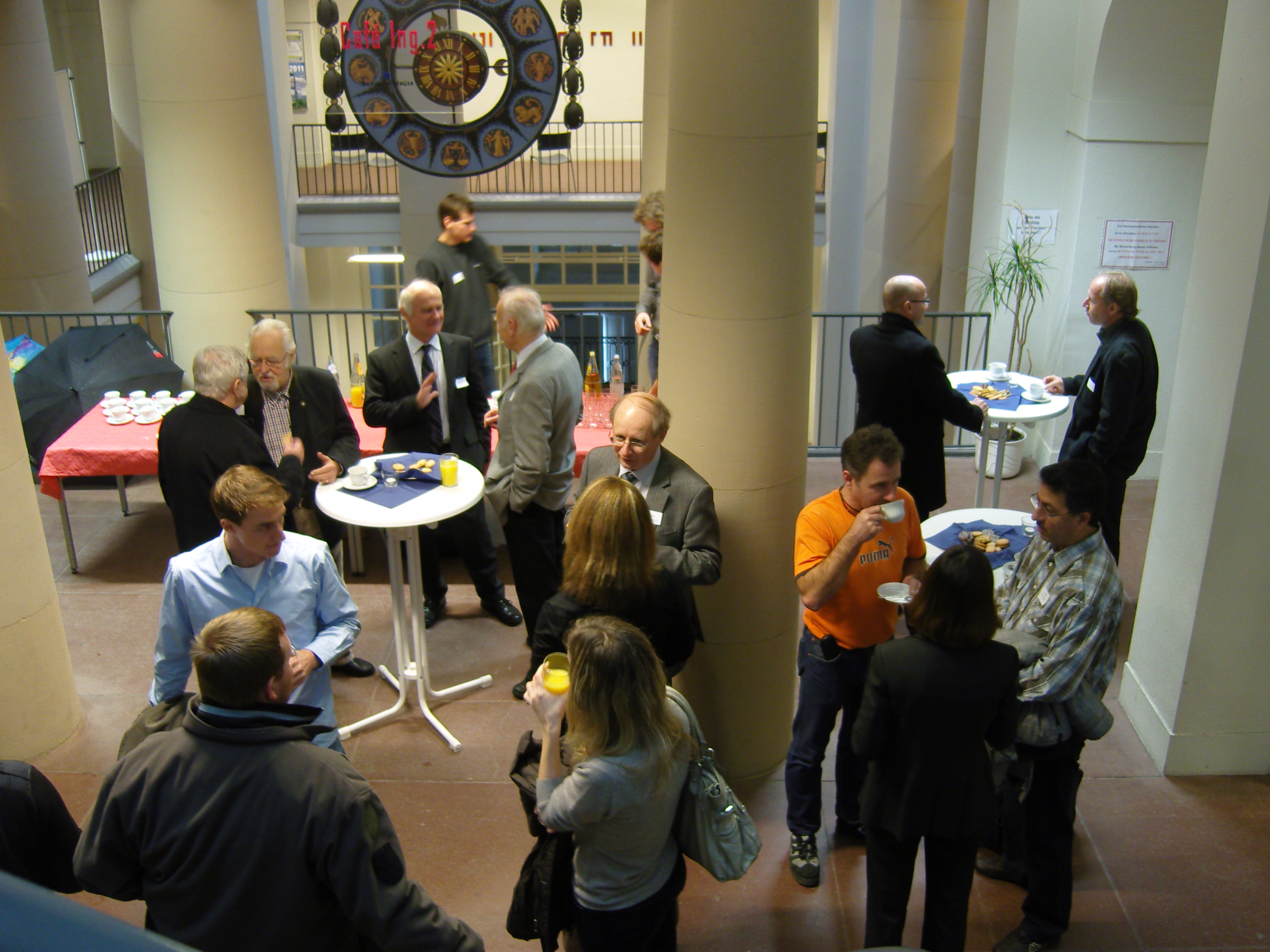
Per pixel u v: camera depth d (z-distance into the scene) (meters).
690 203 3.24
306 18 13.91
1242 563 3.63
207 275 7.07
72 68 13.34
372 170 14.14
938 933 2.74
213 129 6.80
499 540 5.72
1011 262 6.91
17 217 8.88
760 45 3.02
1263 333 3.39
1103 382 4.54
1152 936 3.18
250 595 2.86
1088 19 6.39
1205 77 6.27
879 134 11.81
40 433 5.67
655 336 5.78
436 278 5.92
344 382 8.17
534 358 3.96
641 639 2.23
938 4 10.37
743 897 3.37
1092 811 3.72
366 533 5.81
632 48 14.46
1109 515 4.68
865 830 2.77
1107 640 2.93
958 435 7.12
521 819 3.70
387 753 4.05
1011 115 6.75
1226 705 3.82
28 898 0.39
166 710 2.21
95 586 5.30
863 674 3.26
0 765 2.15
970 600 2.46
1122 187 6.57
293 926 1.95
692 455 3.50
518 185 13.19
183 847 1.89
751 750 3.87
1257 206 3.34
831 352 12.85
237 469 2.72
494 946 3.15
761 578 3.60
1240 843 3.56
